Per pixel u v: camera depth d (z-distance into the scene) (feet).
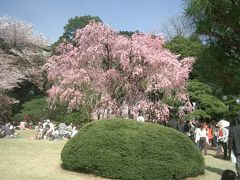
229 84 36.88
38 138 68.69
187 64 70.59
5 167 32.22
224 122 55.42
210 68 36.52
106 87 68.13
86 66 70.69
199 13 32.55
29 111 108.68
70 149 31.63
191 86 78.79
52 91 77.36
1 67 110.73
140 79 66.69
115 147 30.32
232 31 33.78
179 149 31.53
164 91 67.05
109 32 68.13
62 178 29.22
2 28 121.08
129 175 29.48
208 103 75.25
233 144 28.73
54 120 97.81
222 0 32.01
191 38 35.81
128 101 68.13
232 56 35.55
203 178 33.27
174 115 77.41
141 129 31.53
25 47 124.16
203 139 55.98
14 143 49.90
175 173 30.17
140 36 70.54
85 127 32.55
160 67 66.18
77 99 71.05
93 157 30.37
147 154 29.99
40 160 36.70
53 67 79.87
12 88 112.57
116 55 66.13
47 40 131.13
